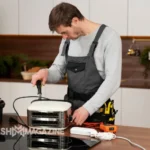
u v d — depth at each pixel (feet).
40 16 12.87
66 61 6.75
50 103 5.79
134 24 11.85
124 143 4.91
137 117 11.50
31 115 5.57
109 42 6.12
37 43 14.08
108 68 6.06
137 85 11.62
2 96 12.94
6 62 13.69
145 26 11.77
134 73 13.01
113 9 11.98
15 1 13.06
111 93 5.96
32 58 14.21
